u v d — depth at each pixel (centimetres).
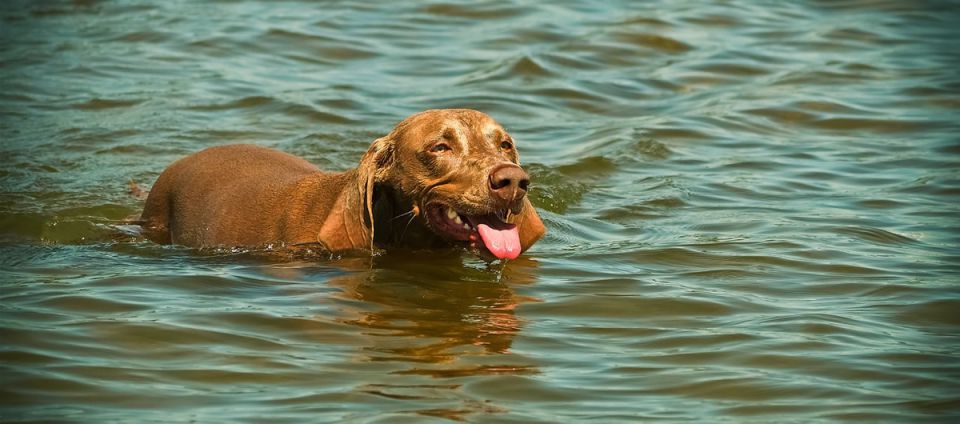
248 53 2278
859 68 2255
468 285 1196
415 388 919
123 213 1494
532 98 2061
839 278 1227
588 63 2258
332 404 884
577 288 1190
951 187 1596
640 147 1792
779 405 900
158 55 2256
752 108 2020
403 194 1255
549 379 945
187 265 1258
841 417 878
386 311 1108
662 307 1134
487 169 1178
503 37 2400
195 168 1432
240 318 1073
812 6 2716
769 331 1063
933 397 911
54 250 1329
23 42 2331
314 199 1303
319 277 1209
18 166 1659
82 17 2523
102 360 965
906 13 2653
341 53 2292
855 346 1026
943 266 1264
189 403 886
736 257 1298
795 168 1712
